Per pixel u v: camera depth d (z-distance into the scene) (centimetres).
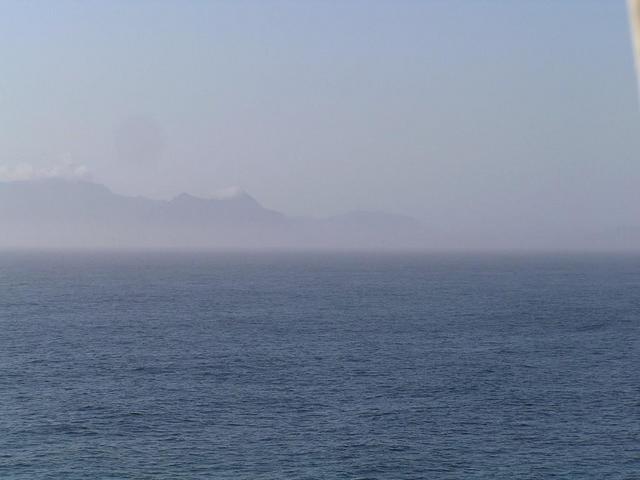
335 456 5319
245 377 7844
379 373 8088
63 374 7919
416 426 6044
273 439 5684
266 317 13238
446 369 8356
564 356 9300
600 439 5762
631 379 7925
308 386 7444
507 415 6397
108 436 5722
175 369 8256
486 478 4922
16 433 5756
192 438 5700
